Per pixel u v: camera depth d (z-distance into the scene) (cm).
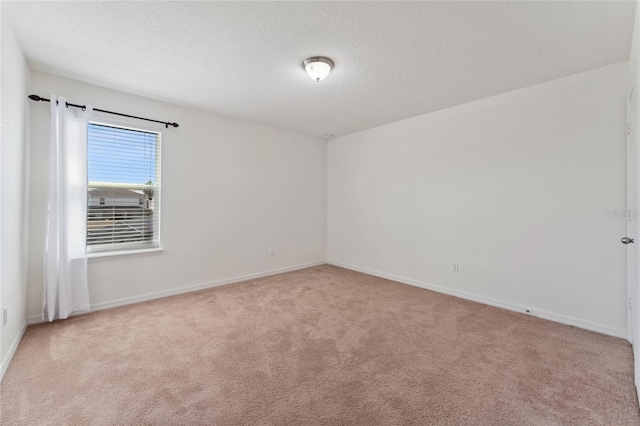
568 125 267
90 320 271
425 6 177
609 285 246
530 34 204
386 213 433
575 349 219
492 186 318
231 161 402
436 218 370
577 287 263
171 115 346
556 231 274
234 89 304
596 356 208
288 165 471
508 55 232
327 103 342
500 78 273
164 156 342
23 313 244
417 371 190
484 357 207
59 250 266
